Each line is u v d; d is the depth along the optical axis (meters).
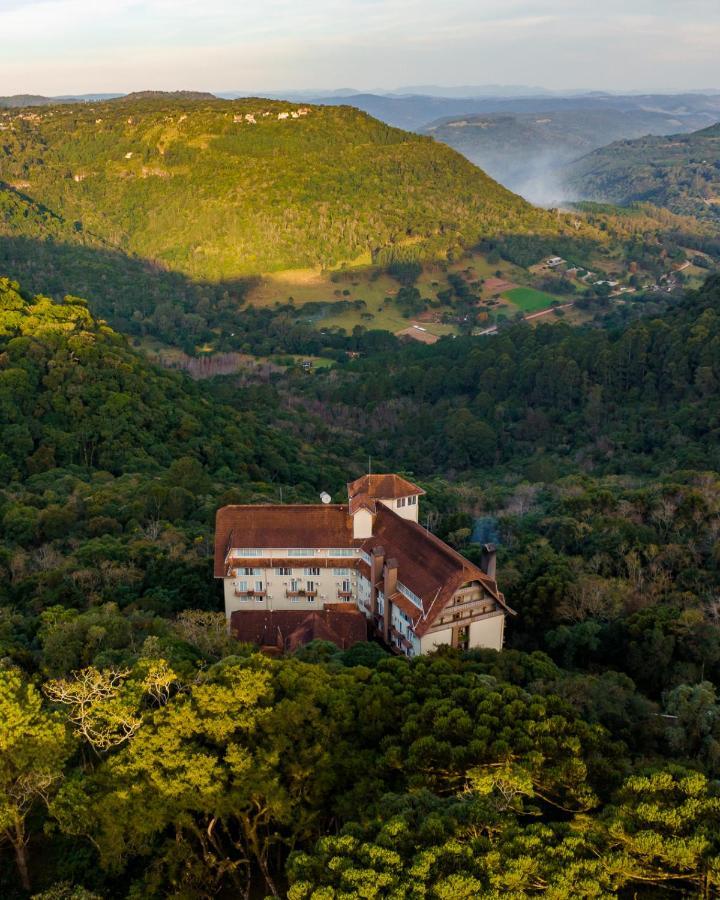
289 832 42.38
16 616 67.12
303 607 76.94
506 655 58.50
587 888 30.92
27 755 38.12
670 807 34.12
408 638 66.75
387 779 41.19
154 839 41.31
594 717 49.72
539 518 105.12
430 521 105.69
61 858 41.88
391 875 31.28
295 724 41.81
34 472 124.00
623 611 72.50
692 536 88.19
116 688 42.50
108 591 76.94
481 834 34.56
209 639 58.78
